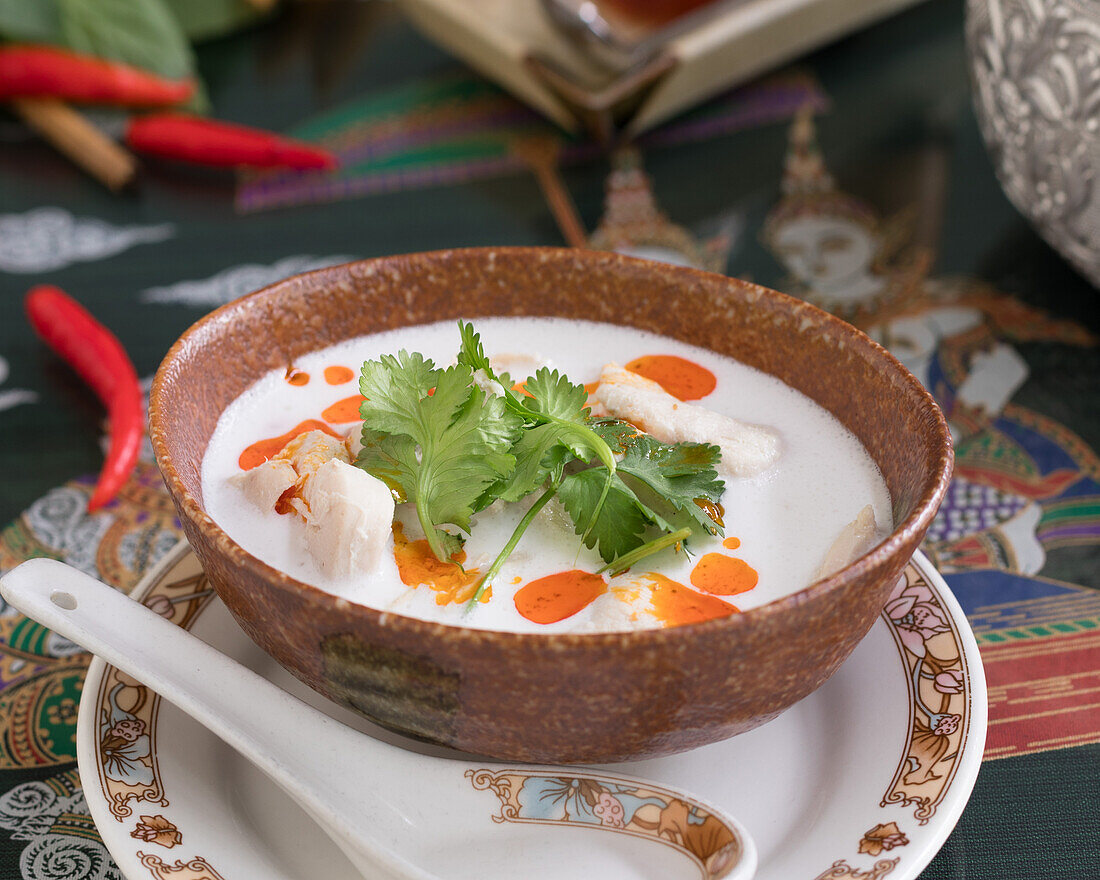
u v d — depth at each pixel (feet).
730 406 1.48
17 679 1.53
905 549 1.26
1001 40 1.78
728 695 1.26
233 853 1.29
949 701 1.36
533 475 1.33
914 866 1.25
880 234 2.06
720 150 2.24
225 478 1.43
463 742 1.30
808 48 2.30
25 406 1.85
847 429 1.45
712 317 1.51
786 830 1.32
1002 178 1.91
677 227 2.08
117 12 2.34
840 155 2.22
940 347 1.87
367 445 1.39
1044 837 1.38
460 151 2.27
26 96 2.38
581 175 2.19
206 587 1.47
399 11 2.76
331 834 1.29
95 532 1.69
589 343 1.54
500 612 1.33
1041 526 1.65
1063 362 1.86
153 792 1.31
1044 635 1.53
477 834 1.31
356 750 1.33
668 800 1.28
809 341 1.46
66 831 1.40
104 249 2.09
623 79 2.09
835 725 1.38
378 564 1.35
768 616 1.21
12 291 2.02
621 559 1.33
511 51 2.14
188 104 2.40
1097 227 1.78
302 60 2.60
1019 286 1.97
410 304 1.54
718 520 1.38
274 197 2.19
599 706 1.24
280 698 1.35
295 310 1.50
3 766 1.46
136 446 1.75
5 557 1.65
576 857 1.29
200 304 1.97
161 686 1.31
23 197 2.22
